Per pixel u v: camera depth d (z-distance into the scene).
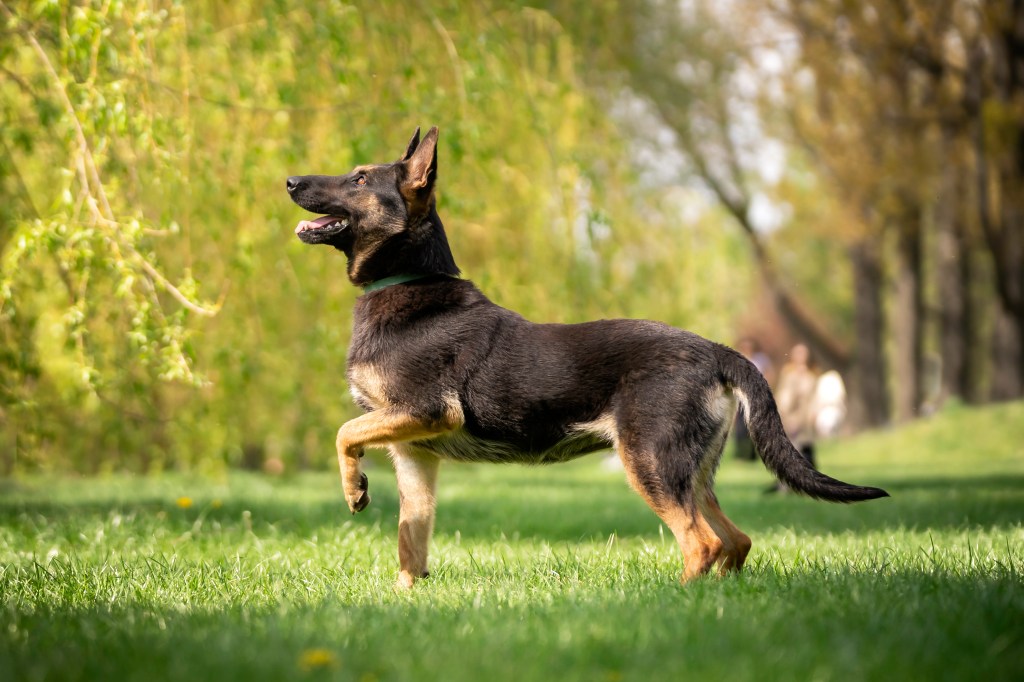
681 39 23.55
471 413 6.00
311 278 11.50
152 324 8.42
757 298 47.59
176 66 10.13
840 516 10.88
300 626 4.45
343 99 10.72
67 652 4.14
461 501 12.23
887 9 23.78
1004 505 11.27
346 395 11.76
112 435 12.32
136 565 6.85
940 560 6.27
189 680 3.63
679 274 16.94
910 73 26.62
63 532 8.55
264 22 10.20
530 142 13.02
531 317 12.57
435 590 5.71
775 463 5.64
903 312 32.38
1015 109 22.88
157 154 8.40
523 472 22.47
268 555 7.45
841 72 26.66
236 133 10.62
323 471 20.03
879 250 34.06
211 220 10.59
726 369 5.81
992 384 28.36
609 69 14.76
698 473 5.73
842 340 54.94
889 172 26.86
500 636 4.18
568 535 9.44
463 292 6.27
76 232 7.68
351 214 6.47
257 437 14.46
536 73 12.71
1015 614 4.53
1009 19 22.78
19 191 9.47
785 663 3.72
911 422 27.92
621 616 4.50
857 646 3.97
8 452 12.98
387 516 10.13
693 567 5.58
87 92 7.96
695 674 3.64
